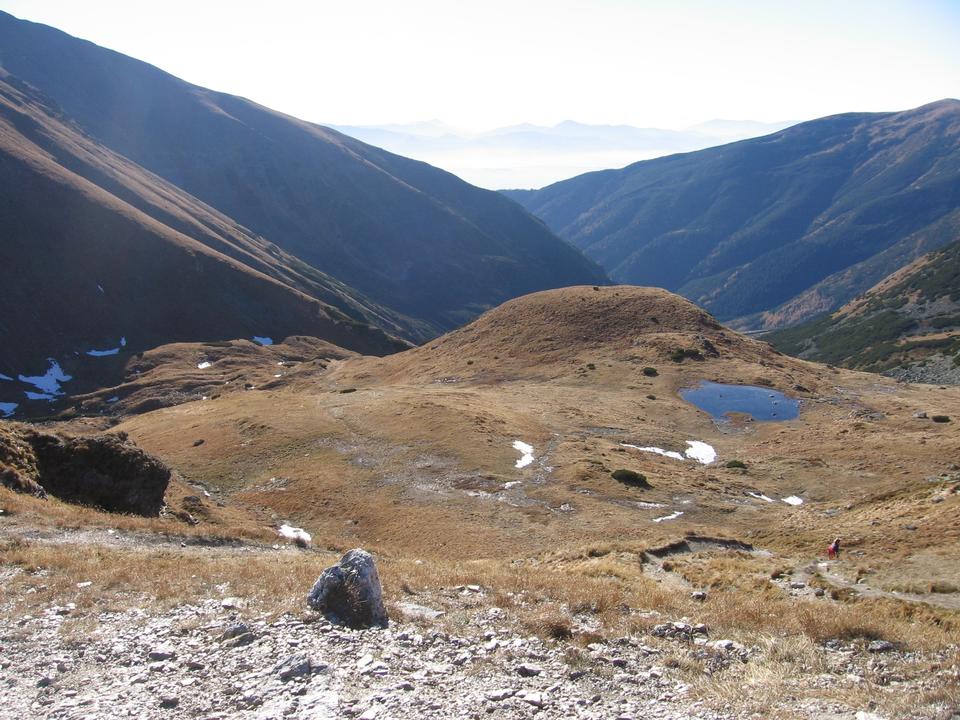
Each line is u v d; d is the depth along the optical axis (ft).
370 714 32.48
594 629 49.83
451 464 187.11
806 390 285.64
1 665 39.81
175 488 140.77
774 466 197.36
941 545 84.17
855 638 49.37
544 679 38.40
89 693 35.91
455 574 68.54
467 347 380.58
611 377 296.92
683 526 140.36
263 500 176.96
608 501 157.07
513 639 45.47
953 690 35.01
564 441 209.67
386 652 41.19
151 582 56.49
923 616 56.80
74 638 43.52
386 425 227.40
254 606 49.85
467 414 223.10
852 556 87.10
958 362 565.12
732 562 85.10
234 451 215.51
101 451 109.81
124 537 80.43
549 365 327.88
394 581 61.93
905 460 189.47
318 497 172.35
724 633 50.90
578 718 32.83
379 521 155.74
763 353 342.23
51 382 589.32
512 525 145.38
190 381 532.73
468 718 32.58
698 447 220.23
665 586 73.15
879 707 33.78
